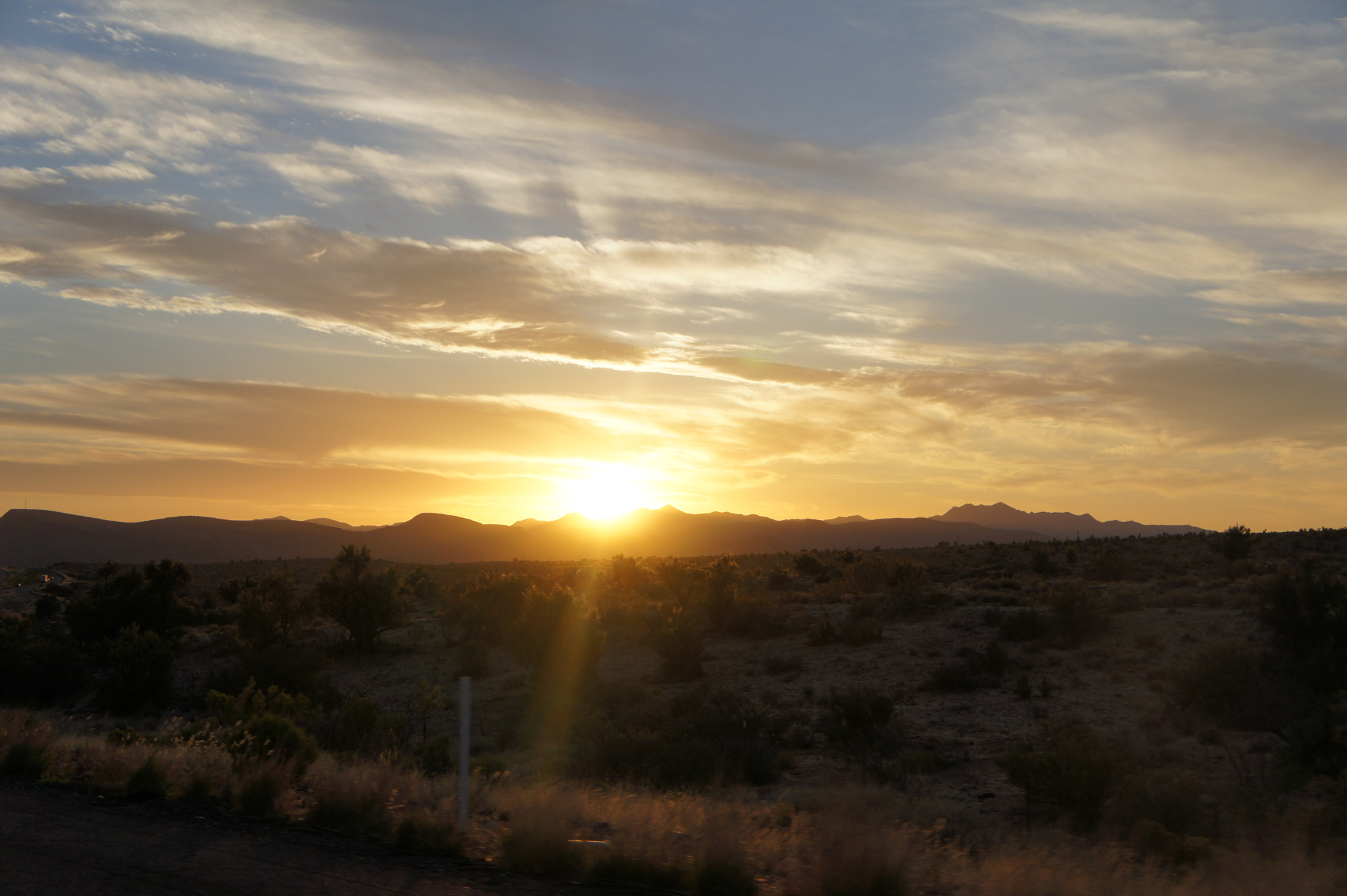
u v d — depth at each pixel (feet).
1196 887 25.09
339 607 143.84
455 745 79.71
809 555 253.24
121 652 109.50
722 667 107.65
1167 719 64.03
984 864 26.02
